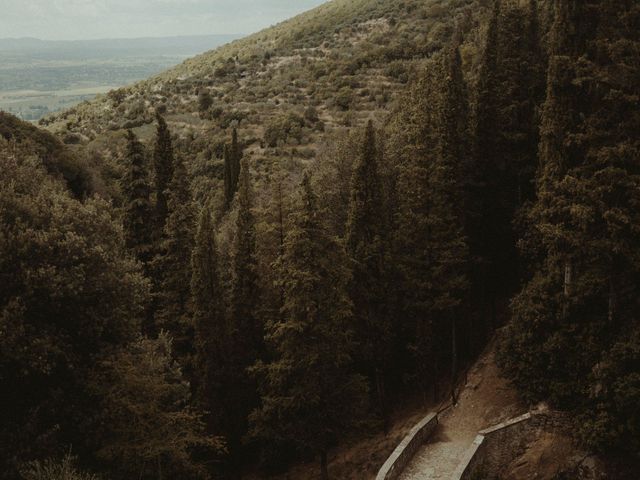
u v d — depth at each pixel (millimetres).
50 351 17562
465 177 30172
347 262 25641
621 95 19562
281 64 143625
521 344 23641
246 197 31188
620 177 19328
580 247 20250
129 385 20453
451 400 28156
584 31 20812
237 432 28688
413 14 139750
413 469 22906
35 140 59844
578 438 20969
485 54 30109
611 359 19297
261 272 30281
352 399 25500
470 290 31297
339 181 36125
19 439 17000
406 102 45812
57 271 18750
